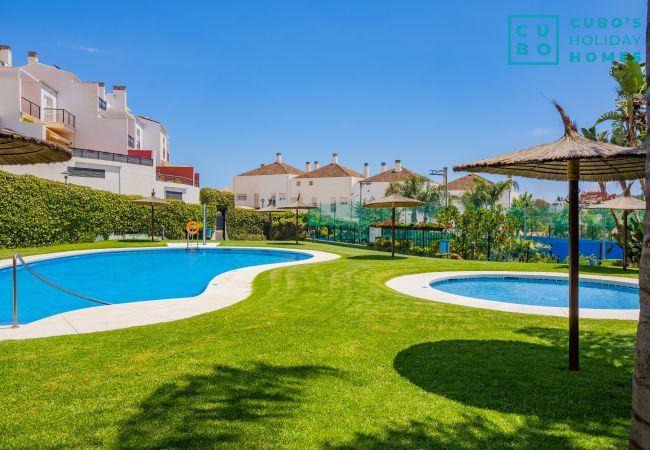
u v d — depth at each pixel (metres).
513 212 25.92
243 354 5.40
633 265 18.55
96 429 3.45
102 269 17.23
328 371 4.84
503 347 5.87
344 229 32.91
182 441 3.28
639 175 6.22
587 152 4.53
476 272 14.80
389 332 6.60
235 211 35.41
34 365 4.93
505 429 3.55
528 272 14.92
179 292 12.79
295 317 7.59
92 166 29.42
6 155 6.13
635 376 1.95
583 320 7.87
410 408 3.92
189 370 4.79
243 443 3.27
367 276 13.42
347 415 3.76
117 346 5.73
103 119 34.47
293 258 22.36
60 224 22.06
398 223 26.88
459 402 4.06
